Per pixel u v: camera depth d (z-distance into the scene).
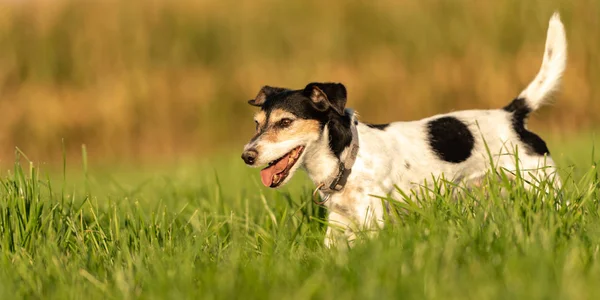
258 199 10.22
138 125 23.78
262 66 25.25
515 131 8.44
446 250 5.36
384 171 7.55
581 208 6.64
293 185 12.31
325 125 7.46
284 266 5.64
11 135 23.25
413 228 6.20
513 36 24.78
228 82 24.94
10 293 5.39
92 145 23.39
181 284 5.31
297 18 26.14
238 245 6.60
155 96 24.20
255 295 5.00
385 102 24.25
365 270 5.20
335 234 7.09
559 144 17.25
